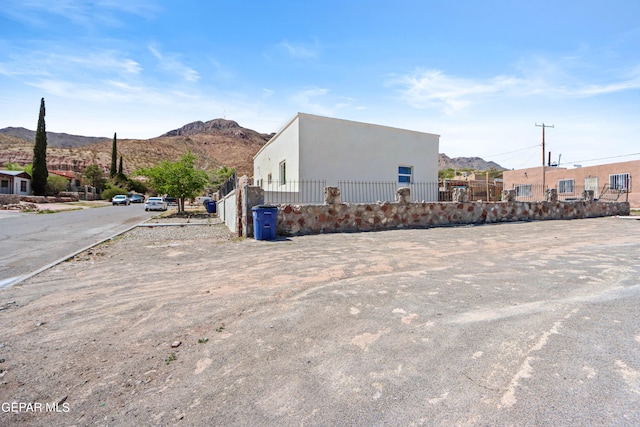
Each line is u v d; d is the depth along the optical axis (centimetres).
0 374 253
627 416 186
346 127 1507
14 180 3947
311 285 458
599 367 236
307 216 1014
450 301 378
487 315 335
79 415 206
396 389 219
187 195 2428
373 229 1100
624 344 268
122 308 392
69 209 2906
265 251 735
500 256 629
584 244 754
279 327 322
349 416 195
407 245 773
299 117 1405
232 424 192
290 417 196
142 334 318
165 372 251
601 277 468
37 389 233
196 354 276
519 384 219
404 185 1672
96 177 5662
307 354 269
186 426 192
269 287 457
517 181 3309
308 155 1422
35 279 538
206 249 809
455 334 294
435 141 1755
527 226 1175
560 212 1506
